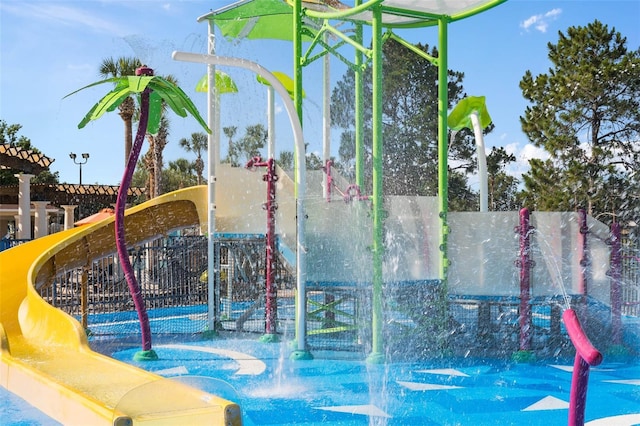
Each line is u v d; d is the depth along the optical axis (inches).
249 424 210.7
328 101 441.7
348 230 343.0
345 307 475.8
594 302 331.3
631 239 482.3
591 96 864.9
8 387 245.1
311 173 409.7
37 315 320.5
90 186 1092.5
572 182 843.4
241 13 416.5
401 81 882.1
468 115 428.1
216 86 426.0
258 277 461.4
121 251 325.1
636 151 863.7
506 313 373.1
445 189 336.5
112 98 315.3
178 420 142.6
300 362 315.0
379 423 211.8
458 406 234.7
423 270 336.5
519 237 325.1
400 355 325.4
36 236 1008.2
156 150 1021.2
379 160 310.3
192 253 505.0
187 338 390.3
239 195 417.4
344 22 408.8
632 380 282.2
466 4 329.1
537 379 280.1
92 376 225.3
